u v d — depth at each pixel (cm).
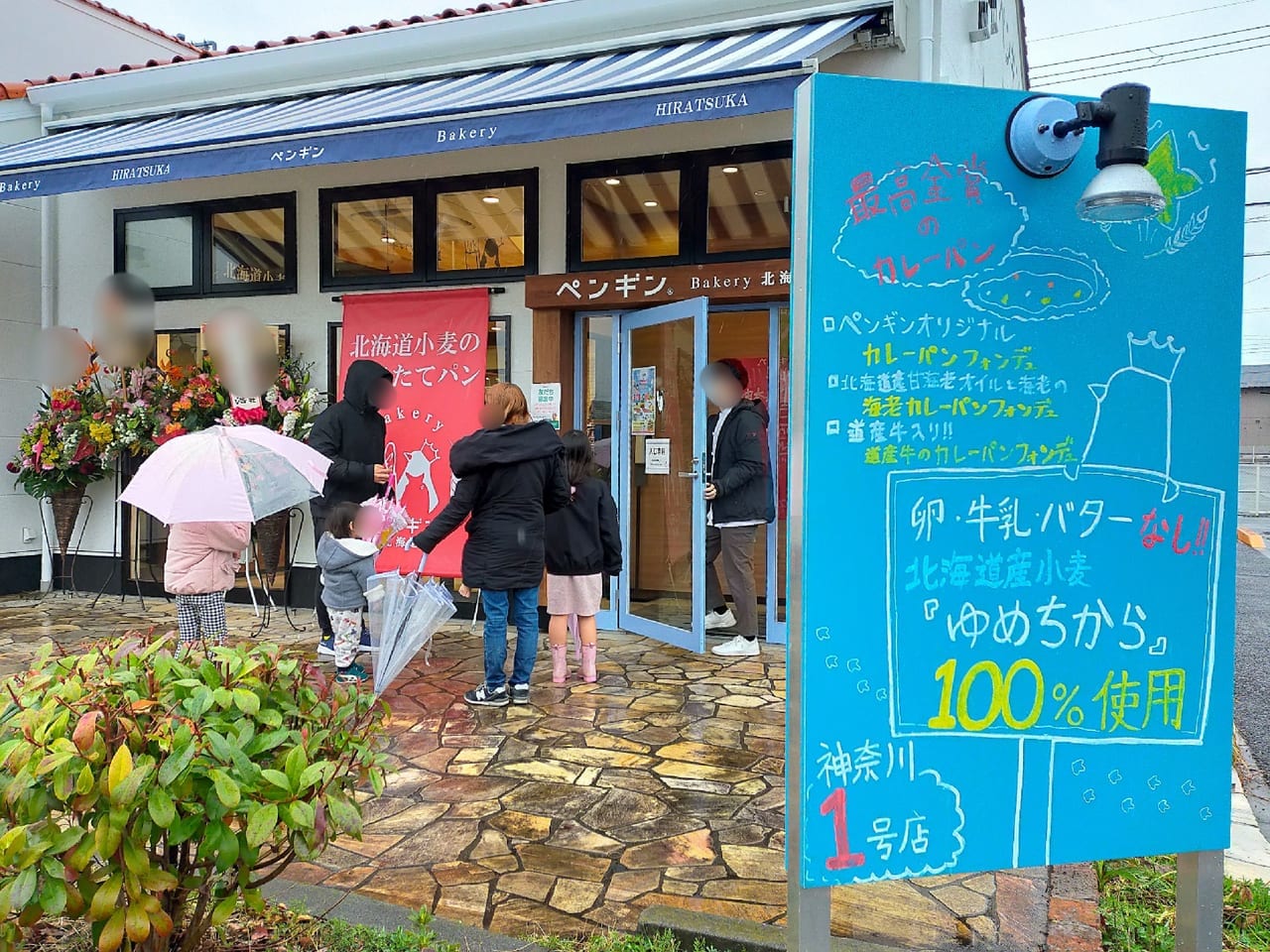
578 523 511
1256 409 3744
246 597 743
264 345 689
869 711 196
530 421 473
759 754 406
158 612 716
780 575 649
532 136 455
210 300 743
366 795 355
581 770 386
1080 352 206
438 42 648
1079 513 206
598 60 587
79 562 791
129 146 587
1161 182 209
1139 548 210
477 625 678
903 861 199
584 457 514
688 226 611
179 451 416
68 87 761
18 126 766
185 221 755
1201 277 212
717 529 623
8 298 776
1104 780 209
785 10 559
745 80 414
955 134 198
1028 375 203
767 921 264
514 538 465
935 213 197
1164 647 212
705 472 602
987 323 201
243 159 530
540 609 655
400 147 488
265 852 240
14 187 609
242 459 419
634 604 662
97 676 200
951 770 201
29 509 803
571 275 621
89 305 788
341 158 502
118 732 182
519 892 282
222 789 176
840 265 192
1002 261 201
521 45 627
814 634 193
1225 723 216
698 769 388
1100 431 207
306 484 435
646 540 654
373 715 232
